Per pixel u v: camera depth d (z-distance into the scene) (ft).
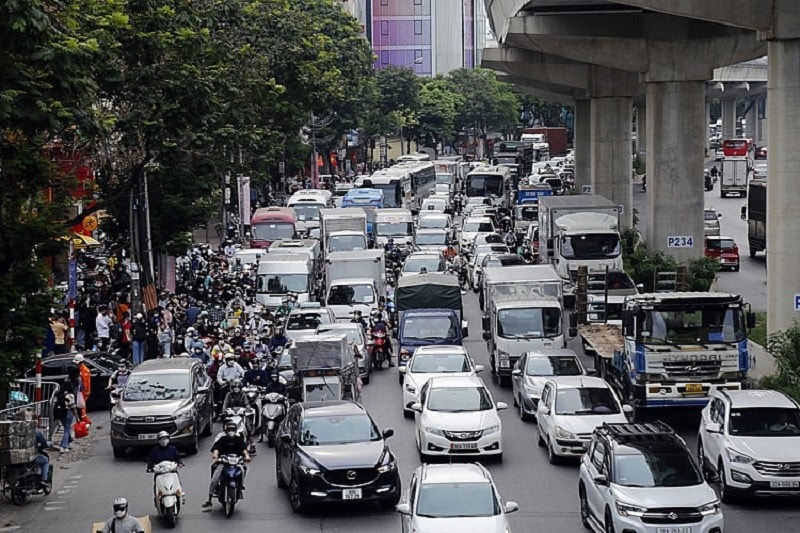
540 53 326.85
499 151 570.05
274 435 132.98
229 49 195.00
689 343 126.93
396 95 620.49
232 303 214.90
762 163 485.97
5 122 102.68
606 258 216.74
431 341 172.55
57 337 165.07
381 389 167.12
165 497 99.55
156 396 130.11
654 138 246.68
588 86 326.65
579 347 192.65
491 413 121.80
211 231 368.07
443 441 118.93
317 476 100.94
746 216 375.86
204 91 152.35
